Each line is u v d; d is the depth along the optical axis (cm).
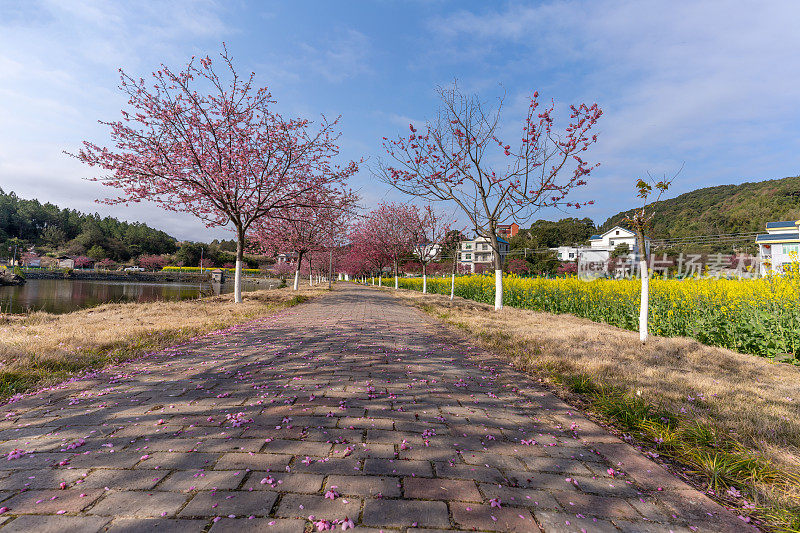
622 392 373
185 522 157
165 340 574
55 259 8375
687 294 814
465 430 277
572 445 260
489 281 1789
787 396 377
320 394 344
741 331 662
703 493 207
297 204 1381
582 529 165
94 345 504
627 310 916
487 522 167
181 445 234
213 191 1149
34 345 464
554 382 418
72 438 243
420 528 160
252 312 970
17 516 159
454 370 458
